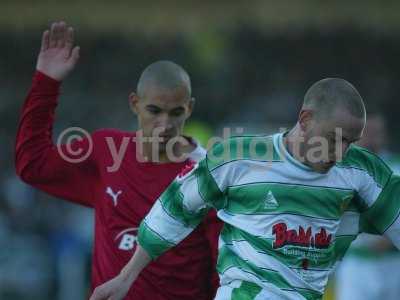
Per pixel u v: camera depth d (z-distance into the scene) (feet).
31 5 183.83
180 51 194.08
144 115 60.59
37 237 143.13
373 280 93.50
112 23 185.98
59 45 63.72
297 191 50.85
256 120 181.16
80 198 63.82
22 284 137.18
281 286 50.70
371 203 52.80
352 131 49.29
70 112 176.96
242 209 51.72
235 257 51.93
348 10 190.29
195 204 52.60
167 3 188.55
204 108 185.78
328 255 51.88
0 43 195.42
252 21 190.70
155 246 53.26
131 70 192.54
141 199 61.00
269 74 194.90
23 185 152.15
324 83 50.24
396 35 196.13
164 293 60.70
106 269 61.21
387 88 192.54
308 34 196.24
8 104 184.55
